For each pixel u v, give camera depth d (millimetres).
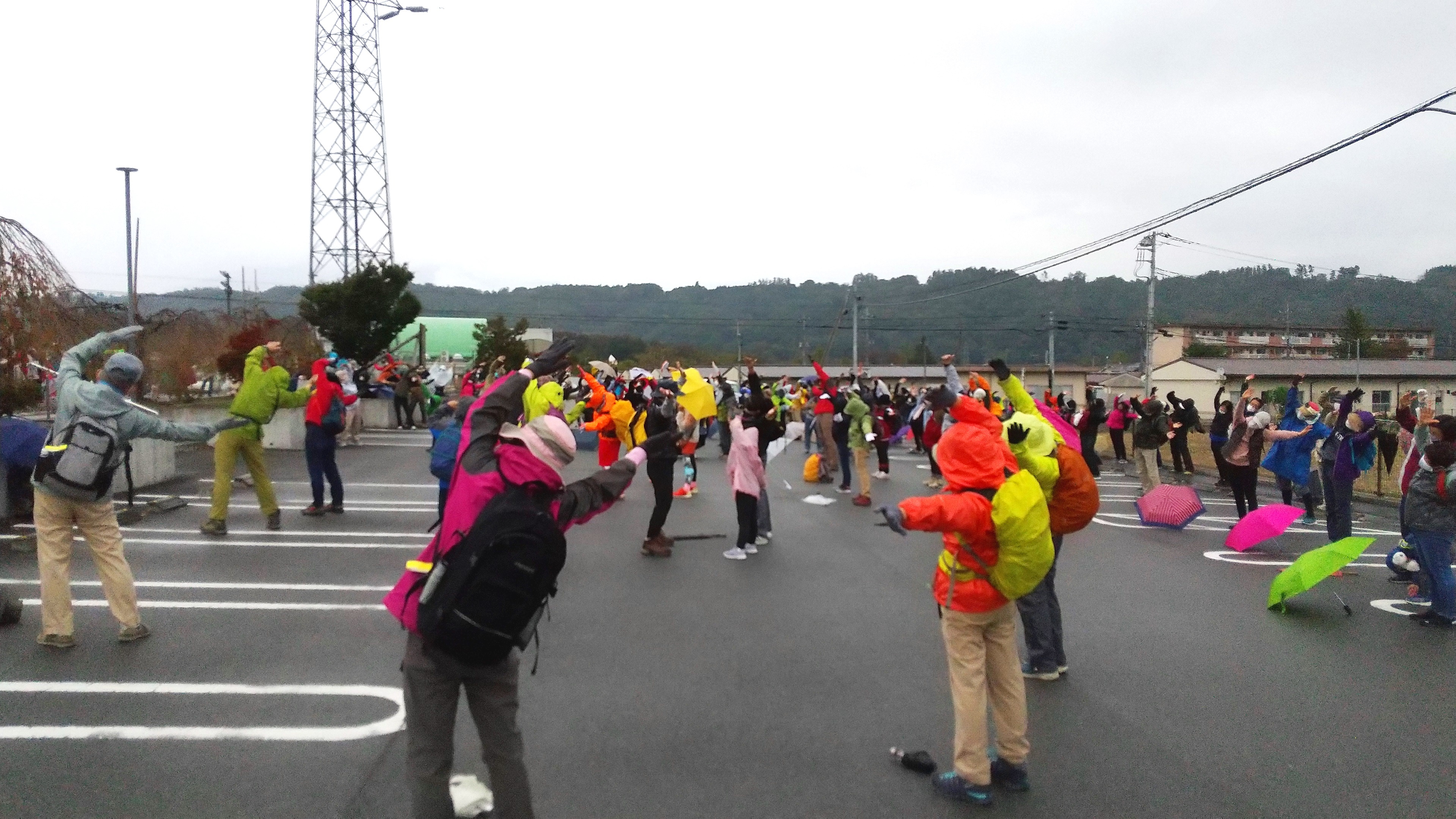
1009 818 4020
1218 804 4199
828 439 15828
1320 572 7281
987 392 9719
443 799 3361
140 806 3945
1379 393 48406
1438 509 7234
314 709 5039
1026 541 3914
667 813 3982
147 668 5613
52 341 11750
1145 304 68125
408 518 11023
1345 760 4691
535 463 3467
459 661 3221
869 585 8164
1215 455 16719
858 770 4445
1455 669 6176
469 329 47719
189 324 20375
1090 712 5320
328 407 10906
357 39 33219
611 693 5375
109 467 5789
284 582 7805
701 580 8297
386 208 33531
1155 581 8812
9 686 5293
